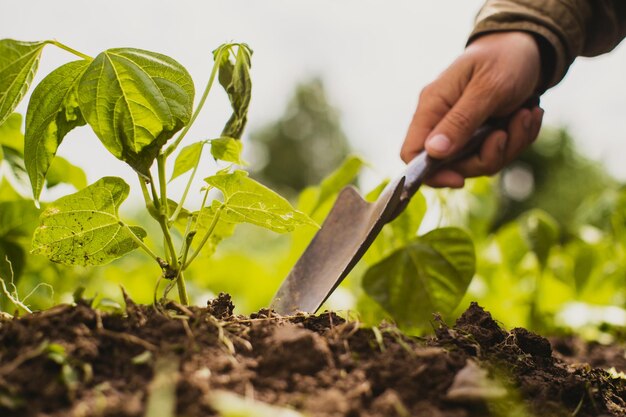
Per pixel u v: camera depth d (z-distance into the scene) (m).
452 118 1.73
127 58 1.09
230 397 0.78
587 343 2.34
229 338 0.97
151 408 0.77
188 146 1.28
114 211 1.15
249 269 2.99
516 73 1.77
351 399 0.86
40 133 1.15
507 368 1.08
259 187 1.08
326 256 1.52
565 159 17.78
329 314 1.14
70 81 1.15
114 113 1.08
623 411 1.11
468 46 1.89
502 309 2.89
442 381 0.91
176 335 0.95
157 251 2.87
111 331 0.95
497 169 1.94
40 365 0.85
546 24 1.83
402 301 1.91
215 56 1.25
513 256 2.82
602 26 1.98
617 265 3.09
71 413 0.79
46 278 2.12
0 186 1.93
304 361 0.92
